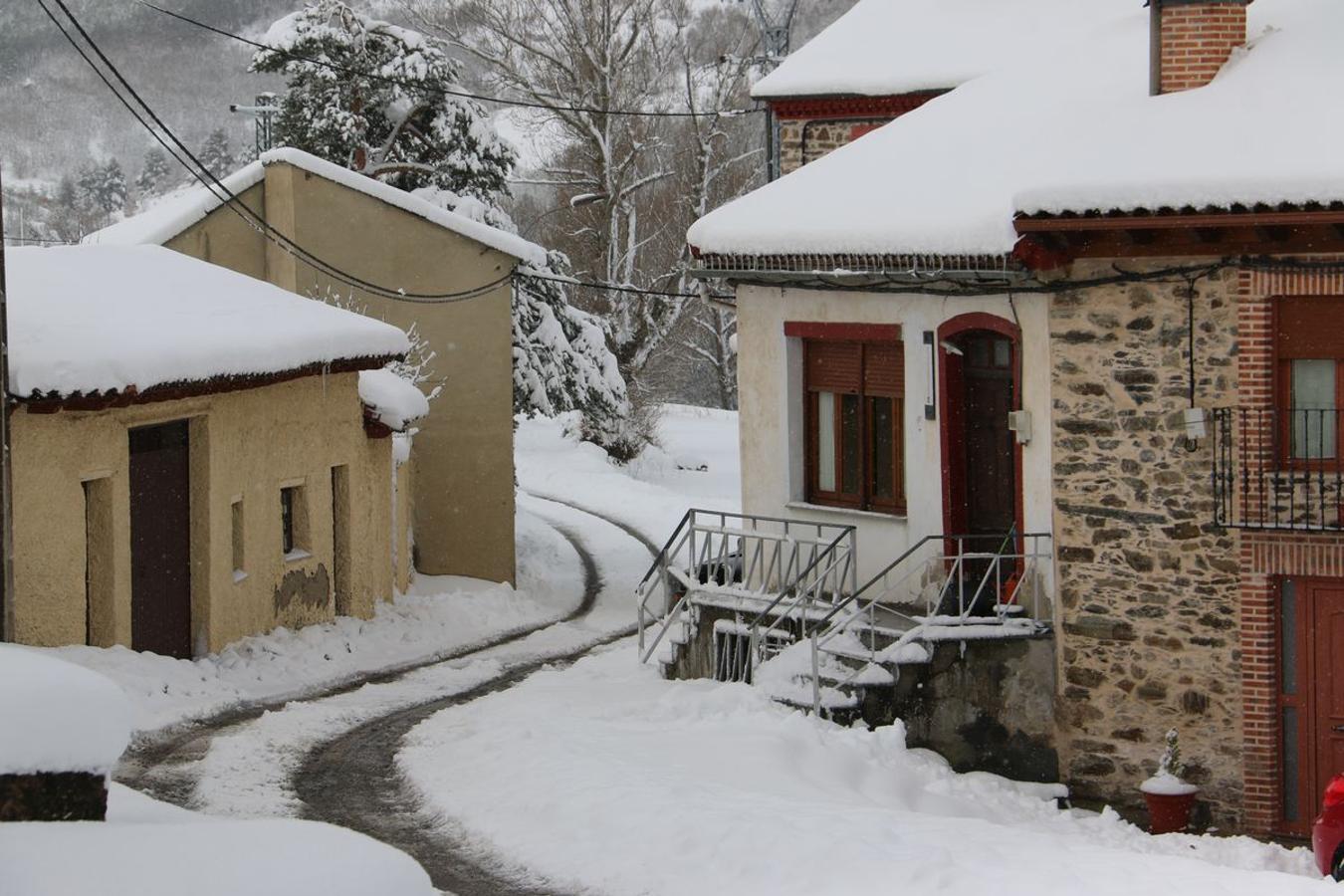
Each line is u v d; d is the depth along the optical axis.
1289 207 14.47
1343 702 15.33
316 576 21.06
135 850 6.57
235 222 28.17
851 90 22.39
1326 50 16.58
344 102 43.09
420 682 18.83
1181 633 15.64
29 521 15.58
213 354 17.48
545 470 44.38
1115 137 16.19
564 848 11.31
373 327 21.73
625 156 47.22
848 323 17.78
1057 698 16.12
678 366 65.69
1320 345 15.22
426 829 12.09
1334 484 15.15
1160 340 15.56
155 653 17.75
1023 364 16.34
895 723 15.57
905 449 17.53
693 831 11.29
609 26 45.41
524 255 28.31
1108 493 15.84
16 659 7.87
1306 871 13.12
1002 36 22.38
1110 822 14.48
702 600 18.34
